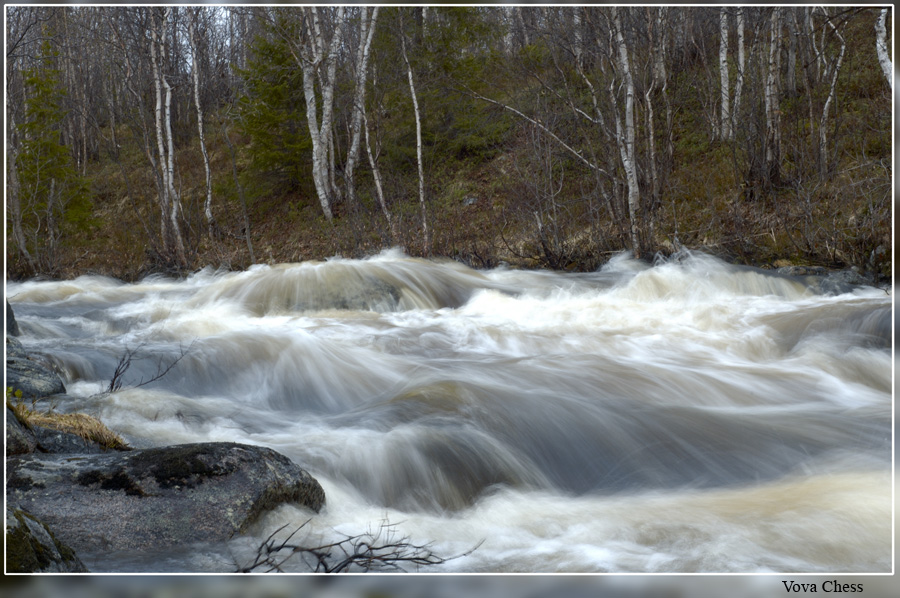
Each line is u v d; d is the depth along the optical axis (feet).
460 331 28.94
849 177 44.73
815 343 25.54
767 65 56.80
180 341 25.59
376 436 15.03
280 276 39.22
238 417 17.46
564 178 60.13
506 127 69.36
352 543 10.83
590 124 59.47
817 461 15.16
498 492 13.91
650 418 17.39
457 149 72.38
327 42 77.97
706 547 10.81
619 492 14.21
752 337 27.37
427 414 16.48
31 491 10.83
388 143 74.49
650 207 48.80
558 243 49.67
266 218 77.87
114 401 17.26
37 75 79.51
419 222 61.77
